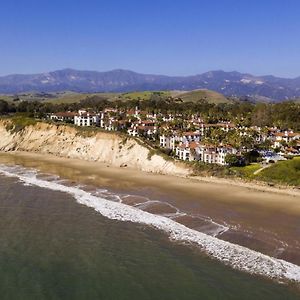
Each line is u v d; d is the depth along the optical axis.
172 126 167.75
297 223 65.88
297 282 44.59
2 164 129.50
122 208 75.69
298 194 86.56
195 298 41.03
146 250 54.00
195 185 97.06
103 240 57.88
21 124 173.25
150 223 66.06
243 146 128.50
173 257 51.50
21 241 56.56
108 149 139.50
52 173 114.00
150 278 45.38
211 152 120.75
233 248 54.62
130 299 40.41
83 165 129.00
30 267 47.62
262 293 42.19
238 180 100.94
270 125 185.62
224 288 43.22
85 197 84.44
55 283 43.56
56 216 69.81
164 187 95.25
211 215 70.75
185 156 121.50
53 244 55.78
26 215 70.12
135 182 101.56
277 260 50.53
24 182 99.62
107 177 108.56
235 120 189.88
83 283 43.75
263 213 71.94
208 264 49.25
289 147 139.00
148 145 131.38
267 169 106.88
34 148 162.00
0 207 74.94
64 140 156.50
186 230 62.50
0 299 39.62
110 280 44.69
